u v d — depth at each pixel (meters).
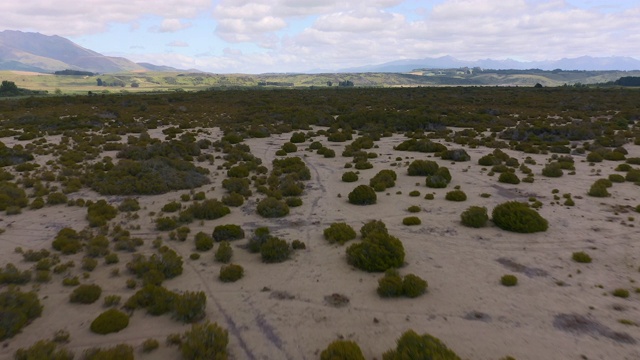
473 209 18.36
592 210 19.95
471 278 13.22
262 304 11.80
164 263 13.70
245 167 29.23
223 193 24.30
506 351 9.47
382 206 21.30
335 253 15.41
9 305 10.91
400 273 13.56
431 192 23.89
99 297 12.24
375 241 14.63
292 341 10.02
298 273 13.78
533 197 22.44
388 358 8.98
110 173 26.58
